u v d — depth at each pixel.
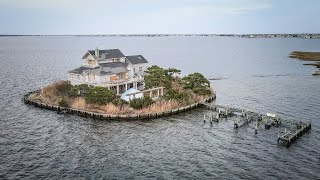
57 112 71.62
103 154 48.75
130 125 63.00
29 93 88.88
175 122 65.19
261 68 161.00
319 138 55.69
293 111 73.88
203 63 189.12
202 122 65.31
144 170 43.50
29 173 42.00
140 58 98.00
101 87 72.31
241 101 84.62
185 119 67.25
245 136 57.12
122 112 67.62
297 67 162.62
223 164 45.53
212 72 147.25
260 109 75.88
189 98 77.44
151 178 41.22
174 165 45.16
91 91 71.88
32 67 160.25
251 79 124.62
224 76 133.50
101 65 88.31
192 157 47.97
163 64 183.38
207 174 42.41
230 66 171.88
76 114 70.19
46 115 69.69
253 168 44.25
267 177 41.59
